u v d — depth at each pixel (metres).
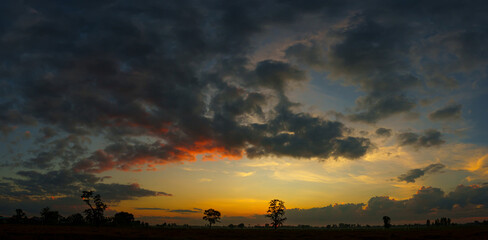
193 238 39.47
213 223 145.00
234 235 50.25
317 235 51.34
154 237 40.25
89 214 99.75
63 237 38.12
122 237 39.38
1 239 33.94
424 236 42.69
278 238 40.94
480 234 43.56
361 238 40.62
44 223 112.44
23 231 47.44
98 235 42.00
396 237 41.62
